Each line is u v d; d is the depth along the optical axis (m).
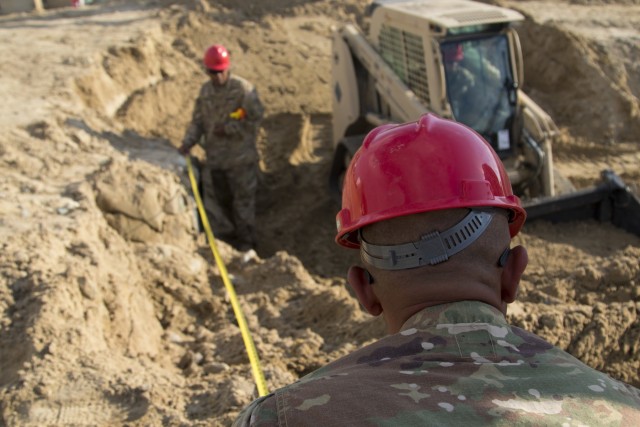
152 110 9.89
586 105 10.89
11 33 11.85
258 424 1.23
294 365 4.55
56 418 3.67
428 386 1.21
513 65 6.98
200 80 11.29
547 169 7.10
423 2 7.70
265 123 10.60
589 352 4.88
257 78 11.83
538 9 14.32
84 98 9.04
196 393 3.98
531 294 5.84
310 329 5.14
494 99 7.01
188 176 7.12
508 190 1.54
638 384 4.82
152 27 12.15
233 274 5.96
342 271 7.38
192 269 5.84
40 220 5.57
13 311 4.43
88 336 4.29
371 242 1.46
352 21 14.68
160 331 5.05
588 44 11.73
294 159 9.86
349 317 5.19
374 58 7.88
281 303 5.48
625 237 7.05
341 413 1.18
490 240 1.43
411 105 7.16
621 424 1.20
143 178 6.48
